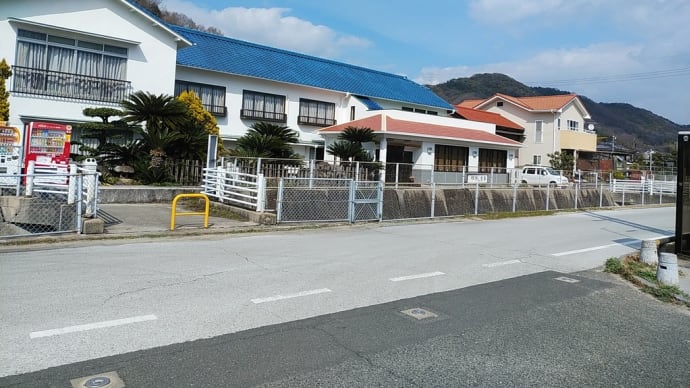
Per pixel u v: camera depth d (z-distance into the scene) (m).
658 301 6.27
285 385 3.43
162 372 3.54
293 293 5.72
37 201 10.11
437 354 4.11
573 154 40.22
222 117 23.38
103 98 17.95
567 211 20.09
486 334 4.66
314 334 4.44
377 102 29.47
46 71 16.95
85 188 9.98
